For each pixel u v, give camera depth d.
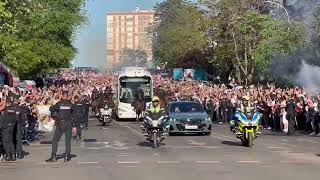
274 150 40.53
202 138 53.06
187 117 56.09
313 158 34.97
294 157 35.59
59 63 116.56
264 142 48.19
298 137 54.62
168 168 30.12
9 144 34.62
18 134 35.84
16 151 35.97
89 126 76.06
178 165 31.45
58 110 34.06
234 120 45.09
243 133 44.00
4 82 65.56
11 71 68.69
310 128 59.91
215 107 85.06
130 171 28.98
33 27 104.00
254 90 81.00
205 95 90.56
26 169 30.31
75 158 35.66
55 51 111.94
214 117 85.62
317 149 41.34
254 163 32.25
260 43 104.31
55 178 26.73
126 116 89.38
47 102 62.66
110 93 94.88
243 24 114.25
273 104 67.06
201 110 59.06
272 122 67.56
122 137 55.06
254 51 112.62
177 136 55.81
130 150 41.09
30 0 59.22
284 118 63.09
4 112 34.69
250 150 40.59
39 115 60.44
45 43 110.69
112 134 59.53
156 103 44.12
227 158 35.06
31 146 45.16
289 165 31.22
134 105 87.31
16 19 57.28
